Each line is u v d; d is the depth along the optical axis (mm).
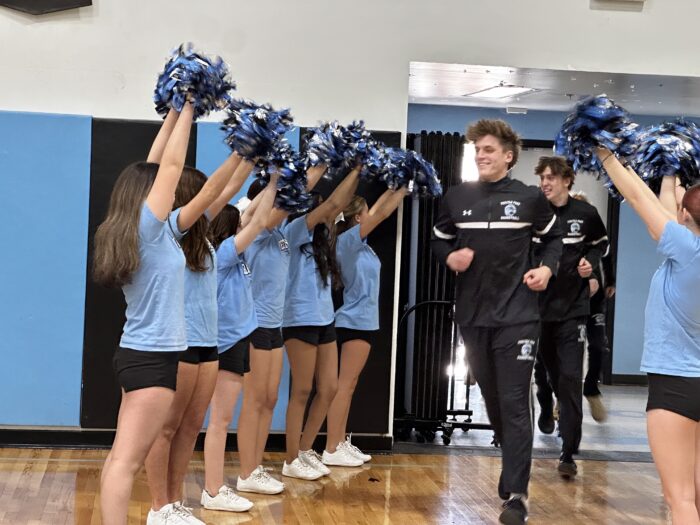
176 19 5938
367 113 6086
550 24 6195
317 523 4434
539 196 4648
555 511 4922
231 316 4512
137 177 3260
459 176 6641
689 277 3354
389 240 6113
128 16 5902
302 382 5320
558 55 6211
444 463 5930
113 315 5891
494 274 4605
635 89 7043
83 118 5855
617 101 7891
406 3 6094
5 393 5832
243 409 4918
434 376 6590
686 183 3928
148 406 3209
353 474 5531
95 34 5883
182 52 3375
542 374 7270
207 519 4426
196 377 3953
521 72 6387
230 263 4406
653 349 3486
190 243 3875
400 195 5738
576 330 5688
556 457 6395
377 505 4824
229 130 3932
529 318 4570
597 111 3656
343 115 6066
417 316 6598
